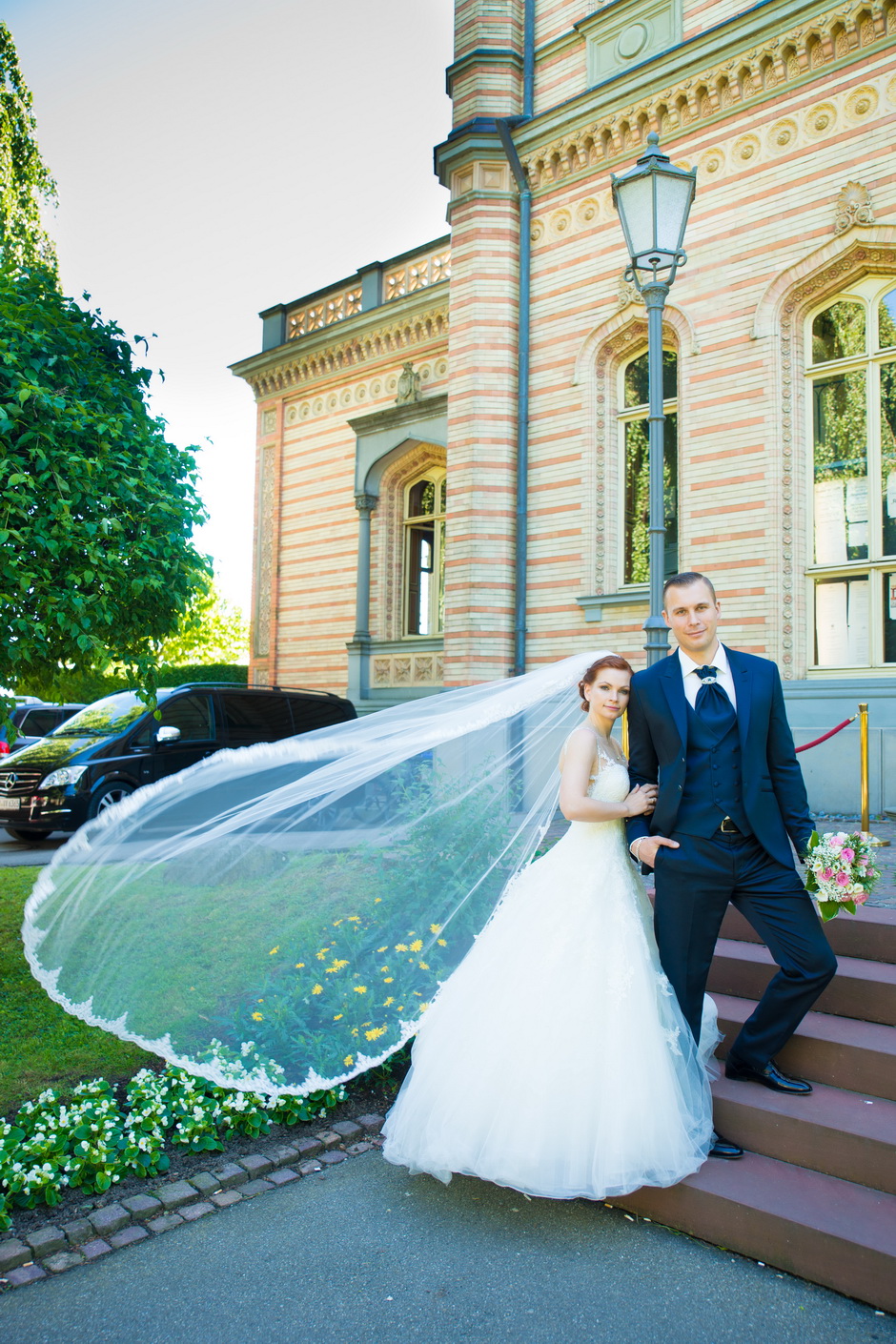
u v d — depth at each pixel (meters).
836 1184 3.01
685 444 9.72
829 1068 3.45
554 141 10.81
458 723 3.81
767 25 9.13
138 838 4.14
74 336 5.24
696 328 9.70
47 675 5.36
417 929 4.40
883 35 8.62
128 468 5.07
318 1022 4.09
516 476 11.10
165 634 5.57
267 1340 2.49
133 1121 3.61
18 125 17.94
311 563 16.56
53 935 3.99
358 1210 3.18
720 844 3.20
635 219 5.89
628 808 3.26
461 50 11.60
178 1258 2.89
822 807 8.72
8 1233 2.98
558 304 10.91
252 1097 3.89
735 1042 3.48
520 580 10.93
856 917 4.05
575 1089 3.01
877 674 8.84
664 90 9.91
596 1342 2.47
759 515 9.20
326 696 12.87
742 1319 2.56
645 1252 2.91
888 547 8.90
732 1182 3.02
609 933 3.21
